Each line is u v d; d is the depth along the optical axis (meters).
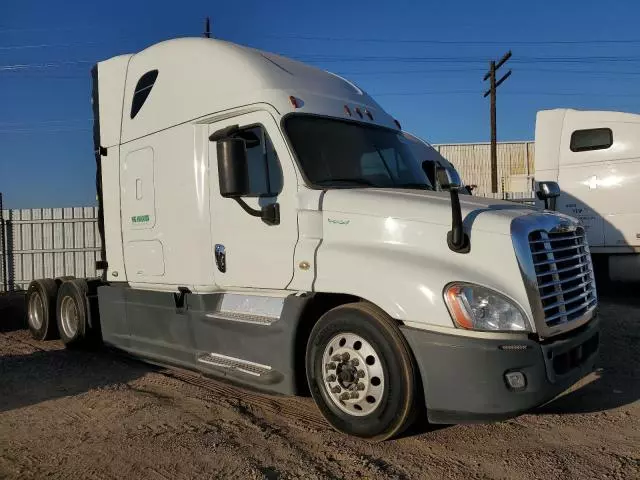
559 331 4.13
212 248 5.46
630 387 5.64
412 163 5.80
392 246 4.31
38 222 13.96
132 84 6.64
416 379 4.07
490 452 4.13
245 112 5.20
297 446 4.28
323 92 5.52
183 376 6.38
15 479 3.84
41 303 8.75
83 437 4.55
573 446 4.24
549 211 4.77
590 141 11.02
